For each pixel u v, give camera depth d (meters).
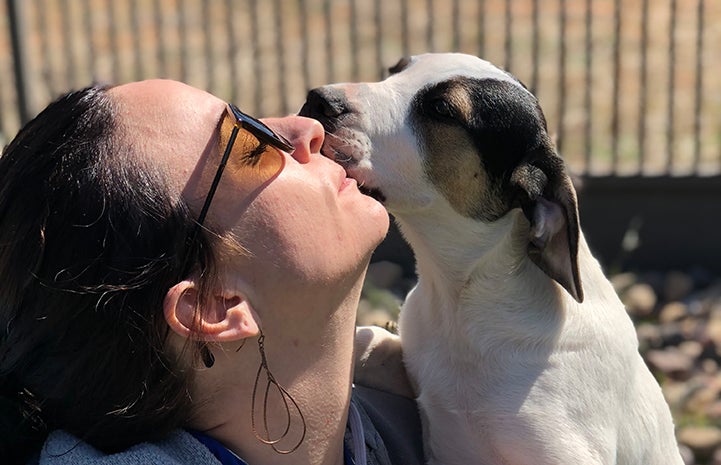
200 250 0.79
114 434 0.80
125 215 0.78
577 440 1.01
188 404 0.81
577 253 1.02
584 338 1.04
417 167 1.06
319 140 0.87
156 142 0.80
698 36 2.24
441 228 1.07
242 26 3.13
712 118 2.68
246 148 0.81
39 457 0.80
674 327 1.98
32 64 2.34
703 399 1.72
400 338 1.11
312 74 2.72
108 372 0.79
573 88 2.78
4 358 0.81
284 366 0.83
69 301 0.78
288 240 0.81
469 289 1.05
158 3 2.47
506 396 1.02
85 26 2.45
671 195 2.25
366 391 1.06
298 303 0.82
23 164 0.80
